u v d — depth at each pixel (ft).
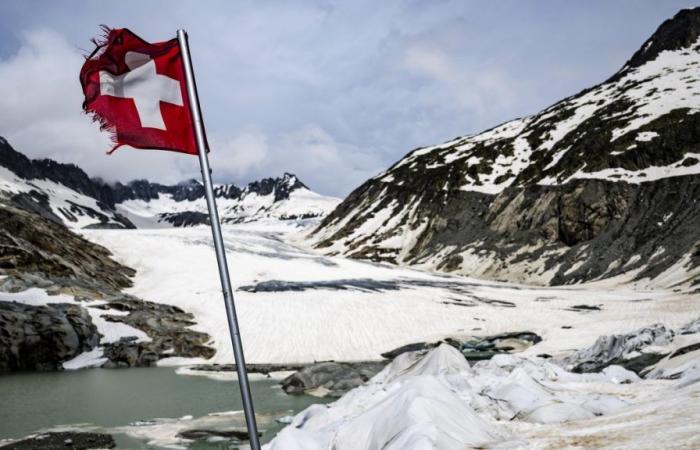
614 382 59.93
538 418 39.27
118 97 20.77
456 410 34.40
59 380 116.26
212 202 20.45
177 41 21.68
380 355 139.33
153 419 80.38
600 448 26.45
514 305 190.90
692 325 84.79
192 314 166.30
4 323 129.90
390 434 32.65
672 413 31.73
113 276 205.26
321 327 158.81
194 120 20.92
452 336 151.64
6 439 69.72
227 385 109.29
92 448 64.75
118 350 136.46
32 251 175.01
